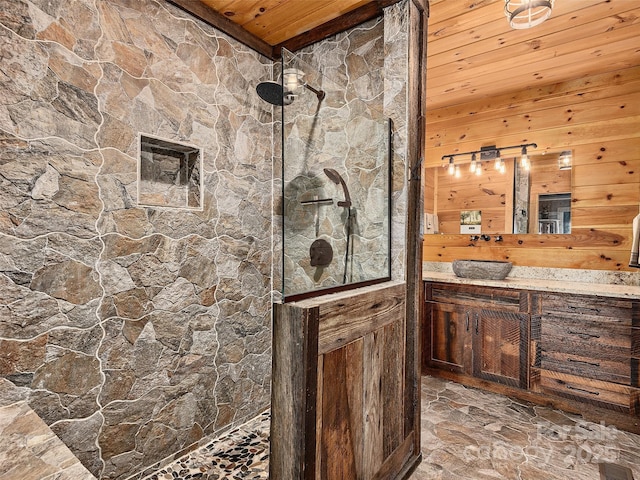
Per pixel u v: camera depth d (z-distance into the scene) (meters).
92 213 1.61
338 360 1.31
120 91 1.70
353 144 1.65
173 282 1.93
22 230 1.40
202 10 2.04
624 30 2.16
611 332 2.27
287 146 1.26
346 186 1.60
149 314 1.83
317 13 2.14
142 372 1.80
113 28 1.67
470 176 3.35
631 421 2.21
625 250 2.62
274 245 2.57
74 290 1.55
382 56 2.04
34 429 0.94
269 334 2.54
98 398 1.63
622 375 2.23
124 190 1.72
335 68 2.25
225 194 2.22
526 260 3.05
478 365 2.81
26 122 1.40
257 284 2.45
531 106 3.03
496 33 2.22
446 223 3.48
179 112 1.95
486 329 2.77
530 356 2.57
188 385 2.01
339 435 1.32
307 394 1.15
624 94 2.65
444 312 2.99
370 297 1.51
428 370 3.10
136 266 1.77
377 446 1.56
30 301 1.42
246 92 2.36
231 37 2.25
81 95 1.56
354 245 1.64
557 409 2.49
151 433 1.83
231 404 2.27
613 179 2.68
